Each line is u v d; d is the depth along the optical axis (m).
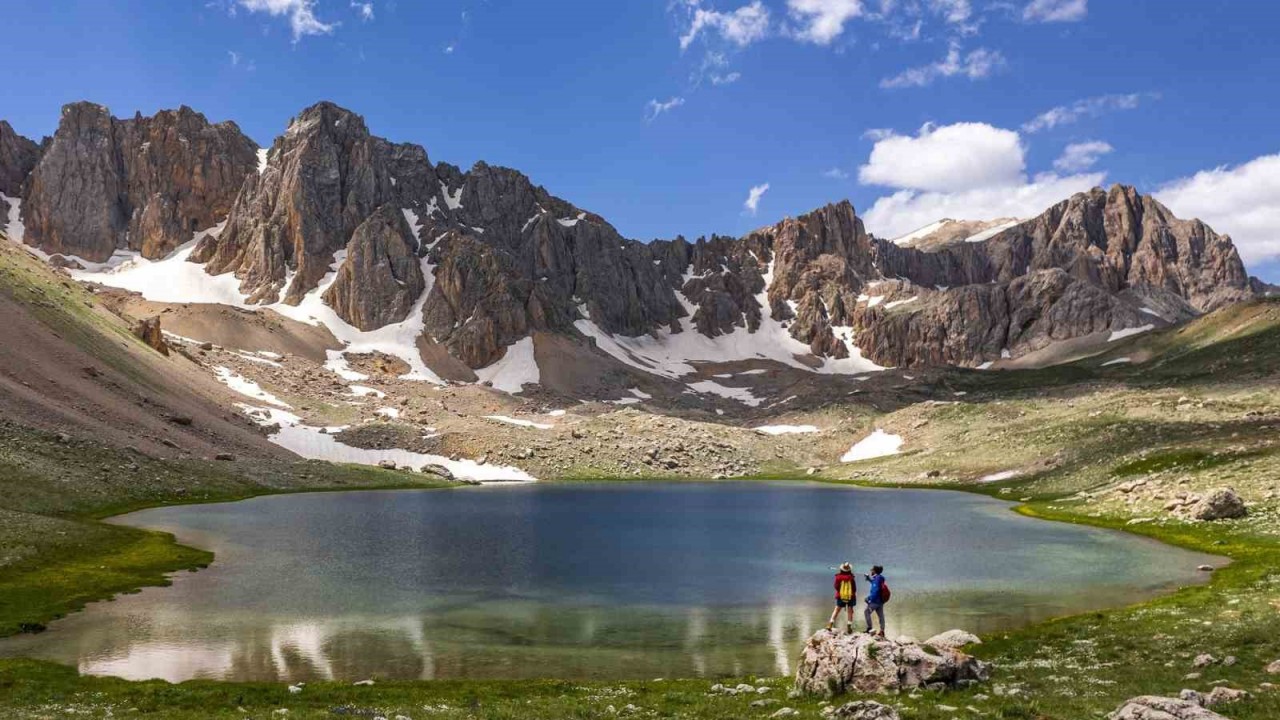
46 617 49.62
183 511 104.75
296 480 146.12
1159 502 101.00
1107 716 25.44
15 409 117.31
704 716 29.31
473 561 74.25
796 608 55.78
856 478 185.25
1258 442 117.31
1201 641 38.81
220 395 190.88
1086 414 183.38
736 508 126.19
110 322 187.50
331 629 48.53
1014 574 67.31
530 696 34.09
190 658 41.50
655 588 62.59
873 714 26.39
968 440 191.25
